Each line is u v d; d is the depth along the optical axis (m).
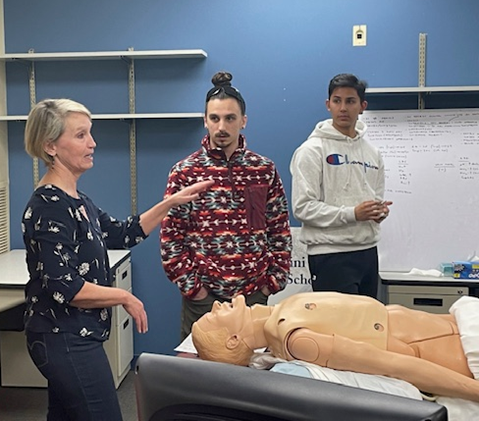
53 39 3.71
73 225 1.90
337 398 0.63
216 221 2.28
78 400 1.94
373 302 1.40
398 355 1.28
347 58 3.58
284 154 3.67
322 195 2.86
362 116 3.55
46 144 1.94
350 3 3.54
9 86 3.75
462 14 3.49
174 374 0.71
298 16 3.57
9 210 3.84
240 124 2.33
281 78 3.62
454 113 3.51
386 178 3.53
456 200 3.48
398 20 3.53
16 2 3.70
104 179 3.77
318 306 1.37
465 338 1.31
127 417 3.08
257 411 0.65
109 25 3.67
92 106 3.72
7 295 2.91
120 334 3.45
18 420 3.11
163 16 3.64
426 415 0.60
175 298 3.79
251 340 1.41
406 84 3.56
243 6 3.60
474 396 1.24
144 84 3.68
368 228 2.83
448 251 3.48
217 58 3.64
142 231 2.19
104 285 2.03
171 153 3.72
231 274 2.28
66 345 1.91
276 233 2.43
